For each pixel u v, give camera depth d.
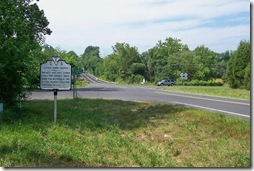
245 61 47.84
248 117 13.01
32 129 9.21
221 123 10.96
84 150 7.32
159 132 9.91
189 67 87.44
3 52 11.80
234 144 8.10
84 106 16.41
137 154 7.14
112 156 7.04
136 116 13.08
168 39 108.12
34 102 17.88
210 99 22.64
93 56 169.75
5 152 6.92
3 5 12.85
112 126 10.49
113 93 29.52
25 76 12.80
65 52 42.72
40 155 6.82
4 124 9.85
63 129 9.52
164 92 31.86
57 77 10.93
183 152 7.64
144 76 101.38
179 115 13.21
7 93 12.57
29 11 28.94
